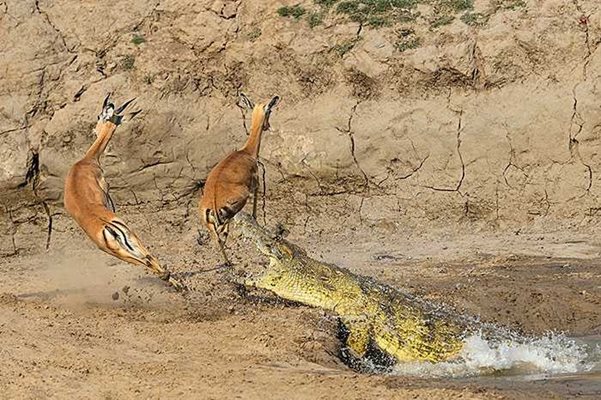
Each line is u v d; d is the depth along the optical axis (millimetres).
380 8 36688
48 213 35688
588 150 33969
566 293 27156
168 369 20219
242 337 22406
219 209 24766
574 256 31031
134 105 35719
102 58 37094
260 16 37156
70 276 30125
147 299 26141
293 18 36906
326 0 37188
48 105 36281
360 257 32094
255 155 27328
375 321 23422
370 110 35406
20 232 35312
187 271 29625
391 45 35656
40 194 35625
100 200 23844
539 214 34188
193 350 21641
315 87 36094
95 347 21875
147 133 35500
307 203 35469
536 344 23891
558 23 34812
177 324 23578
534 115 34281
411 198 34844
